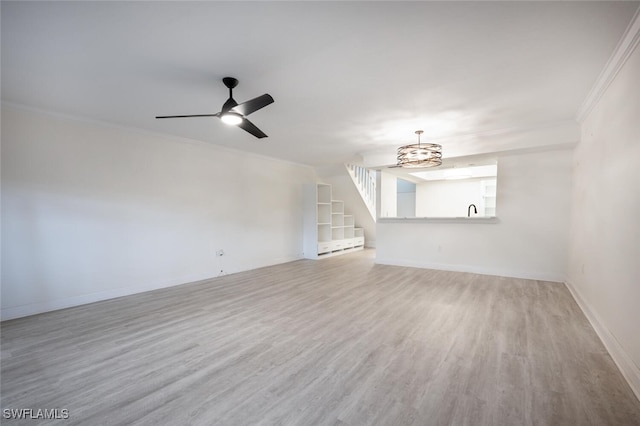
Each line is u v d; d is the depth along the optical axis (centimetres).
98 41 200
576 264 377
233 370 209
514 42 202
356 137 454
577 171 391
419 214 898
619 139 231
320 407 169
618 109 233
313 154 591
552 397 176
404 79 257
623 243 218
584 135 353
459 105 319
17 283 317
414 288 419
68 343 253
